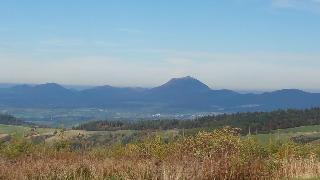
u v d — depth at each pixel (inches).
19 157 1180.5
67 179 890.7
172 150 1122.7
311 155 1045.2
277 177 810.2
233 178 741.9
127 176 846.5
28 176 878.4
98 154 1349.7
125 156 1299.2
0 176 851.4
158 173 821.2
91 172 895.7
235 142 973.8
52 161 1000.2
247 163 778.2
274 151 1321.4
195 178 737.6
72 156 1243.8
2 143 1290.6
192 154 960.9
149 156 1266.0
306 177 827.4
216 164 753.6
